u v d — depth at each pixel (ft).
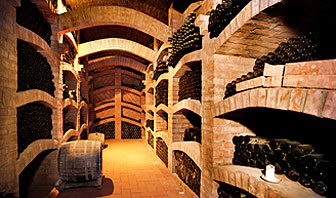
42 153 14.42
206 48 10.09
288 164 6.23
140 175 16.22
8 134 7.80
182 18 16.05
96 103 35.73
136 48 24.18
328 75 4.18
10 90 7.98
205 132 10.11
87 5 18.84
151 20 16.84
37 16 11.98
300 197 5.30
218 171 8.74
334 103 4.03
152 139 26.84
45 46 12.05
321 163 4.97
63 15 14.61
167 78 17.81
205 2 10.09
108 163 19.70
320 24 6.77
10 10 8.02
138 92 35.73
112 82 36.52
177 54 13.39
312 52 5.37
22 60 9.74
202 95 10.52
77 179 12.89
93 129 35.50
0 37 7.30
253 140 8.06
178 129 16.48
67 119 21.39
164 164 19.40
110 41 23.65
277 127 9.43
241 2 7.16
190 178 13.05
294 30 7.25
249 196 7.80
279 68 5.59
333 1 5.20
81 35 25.29
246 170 7.92
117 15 16.21
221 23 8.47
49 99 12.73
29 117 10.66
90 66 29.78
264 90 6.10
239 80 8.09
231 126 9.49
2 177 7.38
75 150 12.94
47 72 13.29
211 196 9.34
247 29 7.22
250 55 9.55
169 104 17.13
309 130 7.89
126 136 36.32
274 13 6.07
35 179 14.34
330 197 5.15
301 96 4.81
